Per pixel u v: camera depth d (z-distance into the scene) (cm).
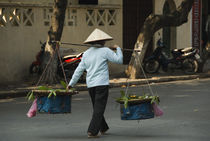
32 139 955
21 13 2094
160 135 988
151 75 2392
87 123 1150
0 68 2005
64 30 2266
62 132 1032
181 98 1606
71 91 939
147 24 2292
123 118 947
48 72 1973
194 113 1288
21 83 2012
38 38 2167
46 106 939
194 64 2478
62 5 1964
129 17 2623
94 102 988
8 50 2038
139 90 1881
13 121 1189
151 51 2772
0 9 2009
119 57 959
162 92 1791
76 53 2089
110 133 1016
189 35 3019
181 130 1045
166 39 2942
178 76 2338
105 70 962
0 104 1527
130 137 968
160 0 2766
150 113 941
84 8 2342
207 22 3697
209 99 1577
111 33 2472
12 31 2055
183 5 2356
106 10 2439
